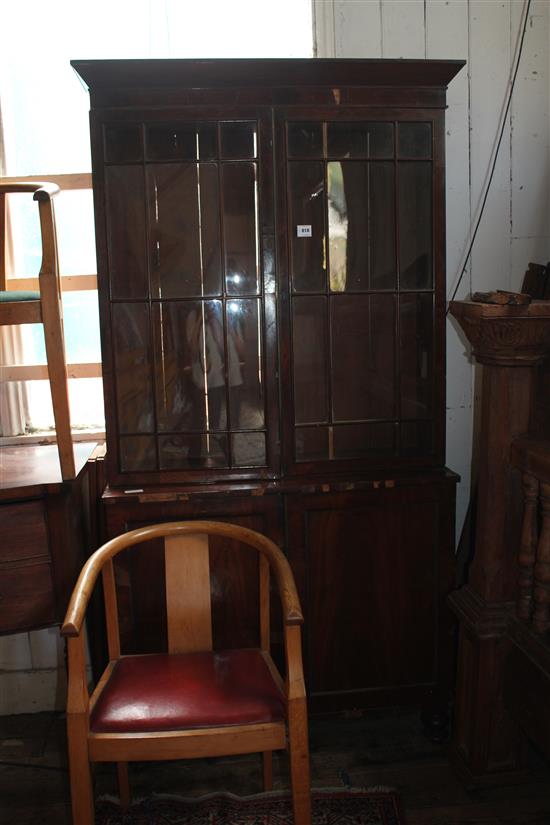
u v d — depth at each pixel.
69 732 1.58
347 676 2.20
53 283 1.82
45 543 1.88
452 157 2.37
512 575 1.97
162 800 2.03
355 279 2.09
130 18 2.31
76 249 2.43
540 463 1.76
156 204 2.00
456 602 2.08
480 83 2.34
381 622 2.18
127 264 2.02
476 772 2.04
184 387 2.08
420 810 1.99
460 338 2.46
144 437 2.10
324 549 2.12
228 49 2.32
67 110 2.35
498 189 2.40
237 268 2.04
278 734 1.62
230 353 2.07
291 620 1.56
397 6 2.28
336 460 2.14
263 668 1.81
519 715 1.91
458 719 2.13
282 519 2.10
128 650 2.11
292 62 1.90
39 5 2.29
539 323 1.77
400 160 2.04
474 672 2.01
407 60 1.93
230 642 2.15
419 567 2.16
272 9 2.31
